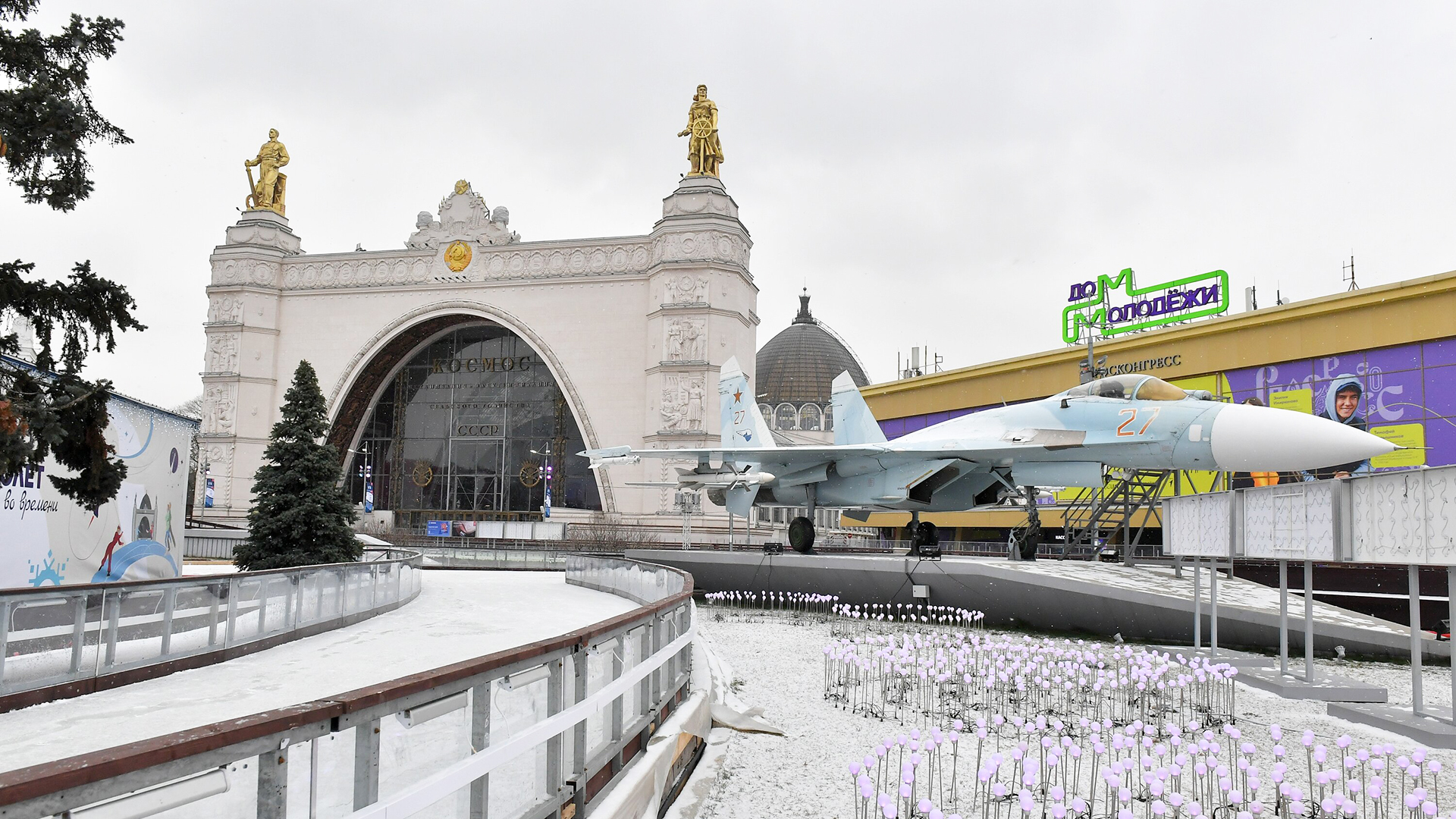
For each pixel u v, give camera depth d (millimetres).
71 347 7801
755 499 26297
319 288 58250
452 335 63625
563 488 59906
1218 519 12625
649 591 14336
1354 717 9430
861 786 4988
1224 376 29047
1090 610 15734
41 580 12609
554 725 3812
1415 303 24531
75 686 7602
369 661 9555
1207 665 9734
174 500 16656
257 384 57125
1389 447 14023
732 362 28938
